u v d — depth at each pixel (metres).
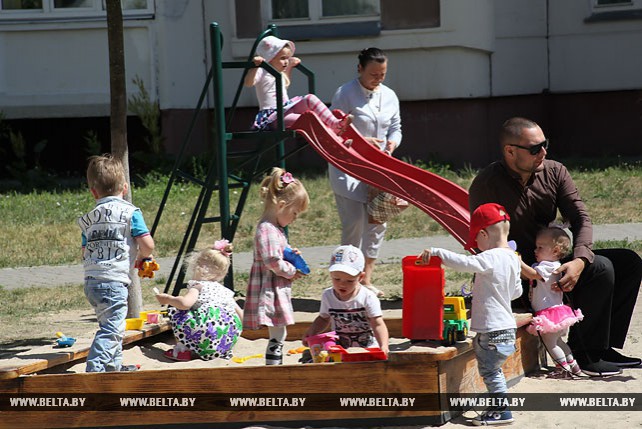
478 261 7.79
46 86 26.12
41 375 8.19
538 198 9.55
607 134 28.50
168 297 9.68
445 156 26.59
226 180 11.72
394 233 18.66
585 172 23.53
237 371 7.98
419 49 25.95
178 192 22.47
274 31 12.74
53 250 18.11
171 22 25.94
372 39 26.00
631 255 9.30
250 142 26.62
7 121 26.67
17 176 25.47
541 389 8.70
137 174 25.36
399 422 7.77
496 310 7.82
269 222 8.95
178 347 9.77
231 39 26.42
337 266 8.30
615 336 9.35
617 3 27.88
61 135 27.09
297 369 7.88
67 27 25.86
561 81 28.69
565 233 9.05
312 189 22.42
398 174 11.03
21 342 11.06
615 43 28.08
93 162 8.79
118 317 8.54
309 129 11.62
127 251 8.59
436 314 8.02
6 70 26.03
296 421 7.92
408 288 8.10
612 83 28.22
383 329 8.41
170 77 26.00
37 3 25.94
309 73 13.18
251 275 9.04
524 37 28.28
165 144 26.16
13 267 16.95
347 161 11.31
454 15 25.47
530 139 9.18
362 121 12.37
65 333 11.55
